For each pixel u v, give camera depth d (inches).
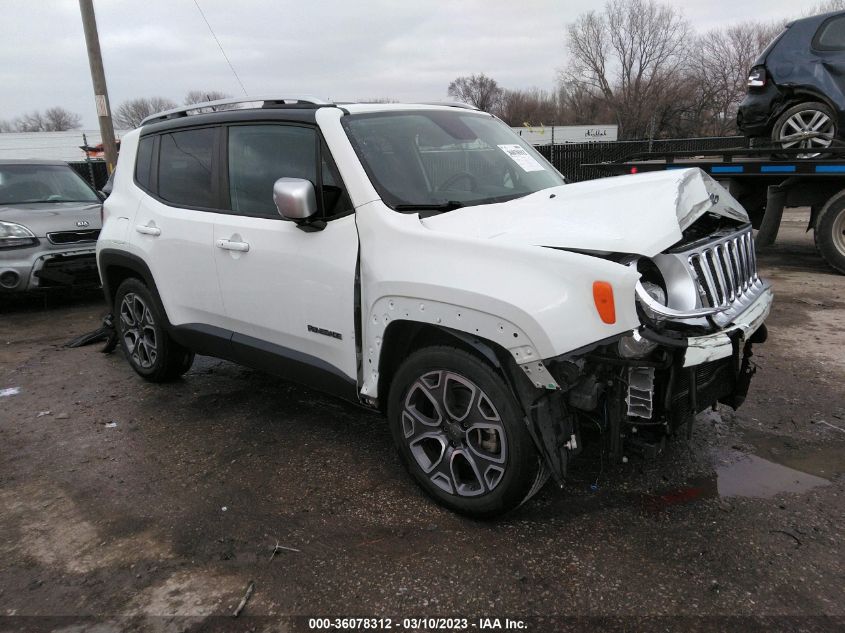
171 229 161.3
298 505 122.3
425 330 114.7
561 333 94.4
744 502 117.0
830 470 127.3
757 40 1658.5
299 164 132.8
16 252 276.7
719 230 126.7
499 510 109.0
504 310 97.6
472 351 106.6
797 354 191.3
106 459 144.4
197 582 101.6
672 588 95.7
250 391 183.0
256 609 95.2
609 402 102.1
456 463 115.1
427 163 133.3
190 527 116.6
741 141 657.6
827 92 290.5
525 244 101.0
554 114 2425.0
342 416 163.6
